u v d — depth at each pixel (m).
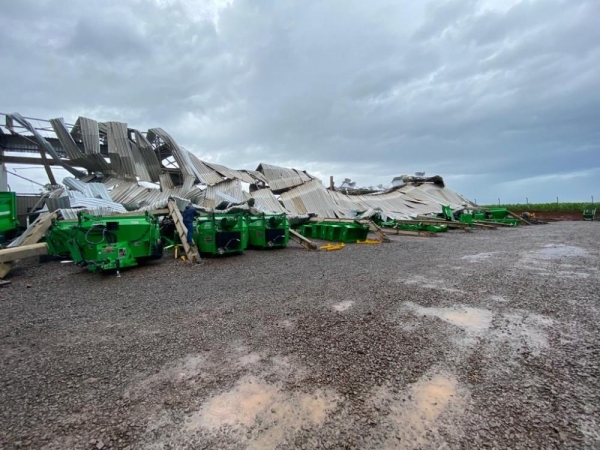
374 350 3.37
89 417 2.37
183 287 6.14
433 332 3.82
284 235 11.59
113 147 22.12
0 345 3.64
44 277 7.19
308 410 2.42
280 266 8.19
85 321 4.39
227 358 3.24
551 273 6.97
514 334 3.74
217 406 2.47
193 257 8.72
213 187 23.55
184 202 16.23
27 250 7.39
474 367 3.01
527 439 2.10
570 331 3.81
